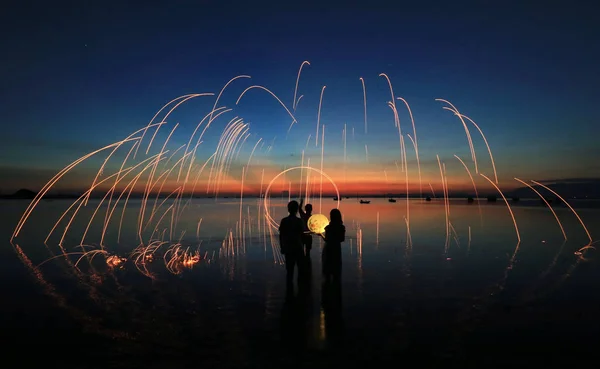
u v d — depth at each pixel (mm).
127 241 14375
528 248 12172
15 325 5426
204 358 4316
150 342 4789
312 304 6305
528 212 31641
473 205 49531
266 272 8852
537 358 4270
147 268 9375
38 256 11188
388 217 26812
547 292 6988
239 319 5613
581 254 10953
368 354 4379
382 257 10688
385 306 6172
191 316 5773
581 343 4672
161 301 6574
